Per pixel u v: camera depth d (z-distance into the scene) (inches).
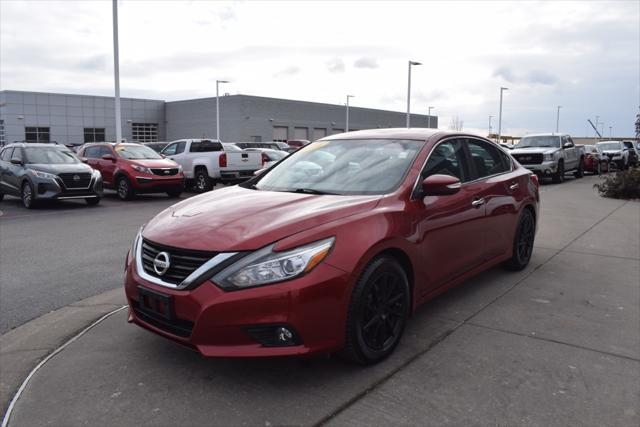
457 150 192.7
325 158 185.5
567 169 856.3
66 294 215.5
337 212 138.3
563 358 146.4
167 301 126.6
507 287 213.2
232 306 119.6
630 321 175.0
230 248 123.6
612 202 522.6
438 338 160.1
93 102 2458.2
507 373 137.3
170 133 2748.5
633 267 245.9
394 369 139.3
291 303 120.5
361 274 133.9
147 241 139.8
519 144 877.2
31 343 162.6
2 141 2225.6
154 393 128.3
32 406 123.2
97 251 300.7
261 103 2514.8
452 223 171.9
